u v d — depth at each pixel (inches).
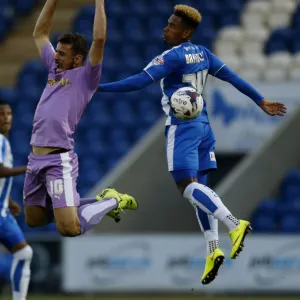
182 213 1945.1
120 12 2605.8
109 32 2554.1
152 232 1919.3
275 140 1921.8
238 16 2514.8
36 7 2763.3
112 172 1924.2
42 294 1823.3
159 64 1037.2
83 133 2236.7
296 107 1958.7
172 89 1058.7
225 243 1720.0
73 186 1052.5
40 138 1047.6
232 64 2278.5
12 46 2650.1
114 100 2304.4
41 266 1819.6
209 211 1027.9
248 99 1963.6
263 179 1907.0
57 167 1043.3
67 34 1055.0
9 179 1286.9
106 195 1095.0
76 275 1768.0
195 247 1732.3
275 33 2389.3
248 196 1887.3
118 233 1876.2
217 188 1916.8
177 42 1064.8
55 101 1045.2
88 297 1795.0
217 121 1977.1
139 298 1774.1
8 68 2596.0
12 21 2716.5
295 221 1893.5
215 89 1973.4
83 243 1769.2
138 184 1910.7
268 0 2541.8
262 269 1720.0
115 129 2226.9
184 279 1734.7
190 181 1045.8
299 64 2242.9
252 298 1739.7
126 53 2475.4
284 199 1921.8
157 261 1744.6
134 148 2046.0
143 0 2647.6
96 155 2158.0
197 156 1054.4
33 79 2470.5
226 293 1776.6
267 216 1904.5
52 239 1817.2
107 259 1759.4
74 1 2704.2
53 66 1064.8
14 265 1298.0
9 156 1302.9
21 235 1295.5
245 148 1969.7
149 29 2564.0
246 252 1723.7
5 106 1325.0
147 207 1919.3
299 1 2532.0
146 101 2288.4
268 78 2230.6
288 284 1713.8
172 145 1053.8
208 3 2571.4
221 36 2418.8
